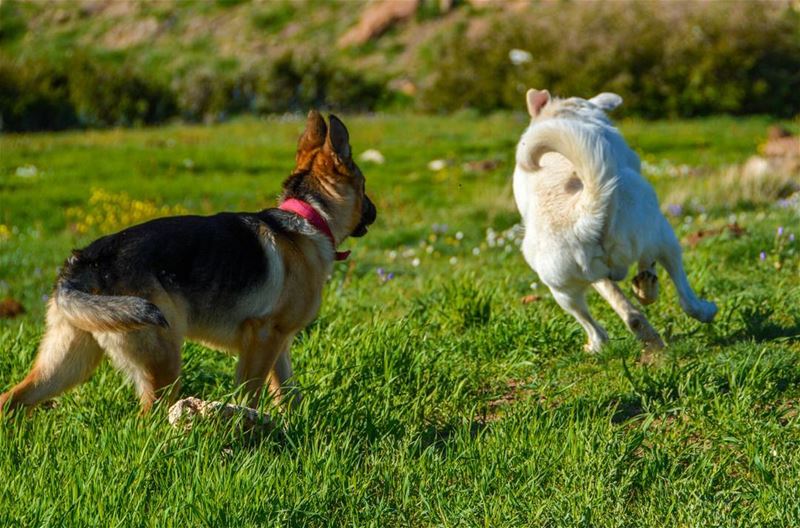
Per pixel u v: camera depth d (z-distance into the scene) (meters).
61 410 7.69
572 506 5.84
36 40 60.84
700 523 5.62
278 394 7.57
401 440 6.95
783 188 19.42
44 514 5.56
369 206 8.38
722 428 6.86
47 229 21.47
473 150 30.47
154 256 6.94
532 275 12.66
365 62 53.12
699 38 38.91
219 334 7.36
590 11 43.66
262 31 58.69
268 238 7.44
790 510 5.60
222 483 5.94
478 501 6.04
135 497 5.87
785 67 38.31
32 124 42.84
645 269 8.54
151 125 45.81
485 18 53.53
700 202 18.84
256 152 31.53
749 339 8.78
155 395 7.01
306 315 7.68
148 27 60.53
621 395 7.73
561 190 8.52
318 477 6.18
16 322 13.59
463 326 10.02
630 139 30.33
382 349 8.44
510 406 7.71
